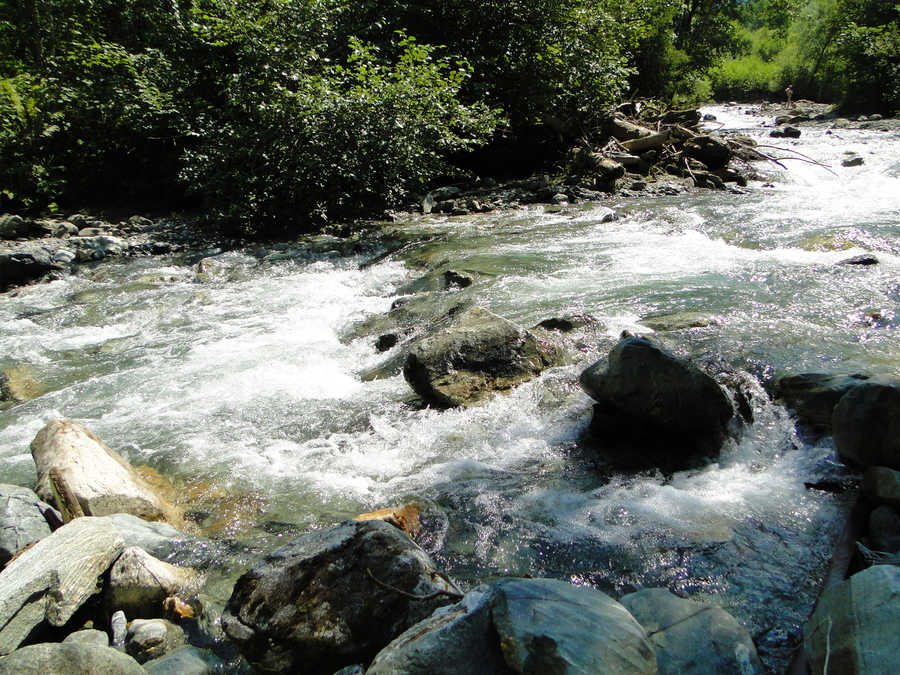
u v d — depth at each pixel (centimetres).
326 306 689
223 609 263
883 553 249
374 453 389
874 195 1013
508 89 1429
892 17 2762
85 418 465
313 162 1041
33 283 869
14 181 1223
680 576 263
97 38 1556
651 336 478
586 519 305
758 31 5150
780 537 281
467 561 283
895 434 298
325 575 240
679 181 1246
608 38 1527
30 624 250
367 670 209
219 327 643
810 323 481
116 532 286
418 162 1148
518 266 717
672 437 363
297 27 1108
